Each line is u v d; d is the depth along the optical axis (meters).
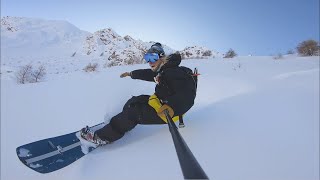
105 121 3.93
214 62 11.27
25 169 3.23
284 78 6.66
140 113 3.29
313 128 3.88
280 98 5.05
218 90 5.62
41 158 3.19
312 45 13.57
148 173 2.83
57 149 3.32
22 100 5.77
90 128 3.58
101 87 6.17
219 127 3.77
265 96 5.18
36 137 4.04
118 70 10.68
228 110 4.47
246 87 5.79
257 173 2.86
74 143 3.42
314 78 6.48
